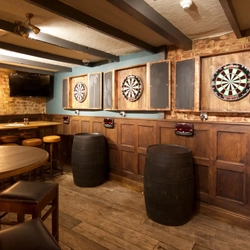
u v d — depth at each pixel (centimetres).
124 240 203
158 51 294
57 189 179
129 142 337
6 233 107
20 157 187
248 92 223
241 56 227
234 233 216
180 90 272
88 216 247
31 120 508
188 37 251
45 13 192
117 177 357
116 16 199
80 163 330
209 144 249
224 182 241
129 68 334
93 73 390
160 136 295
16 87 462
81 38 260
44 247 99
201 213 256
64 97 454
